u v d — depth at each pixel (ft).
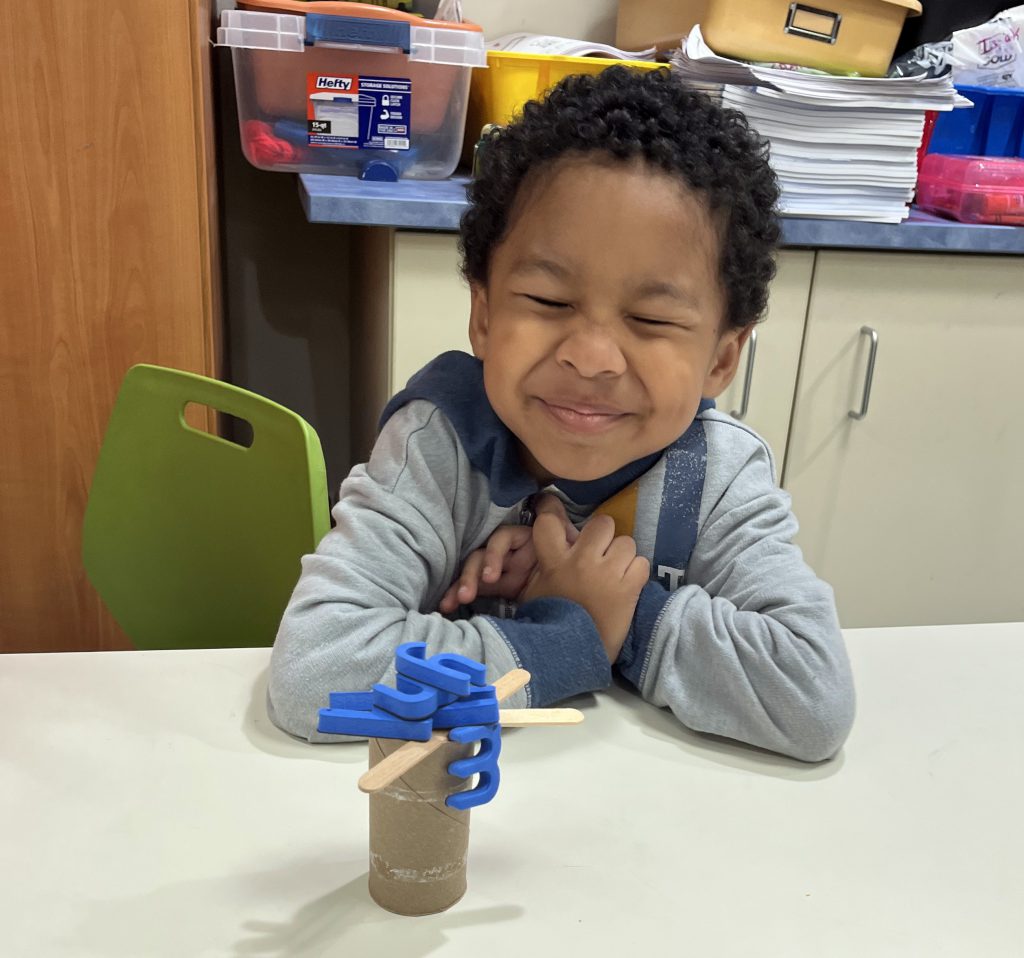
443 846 1.62
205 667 2.42
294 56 4.71
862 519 5.69
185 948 1.57
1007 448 5.70
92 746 2.08
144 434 3.26
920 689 2.47
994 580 6.02
